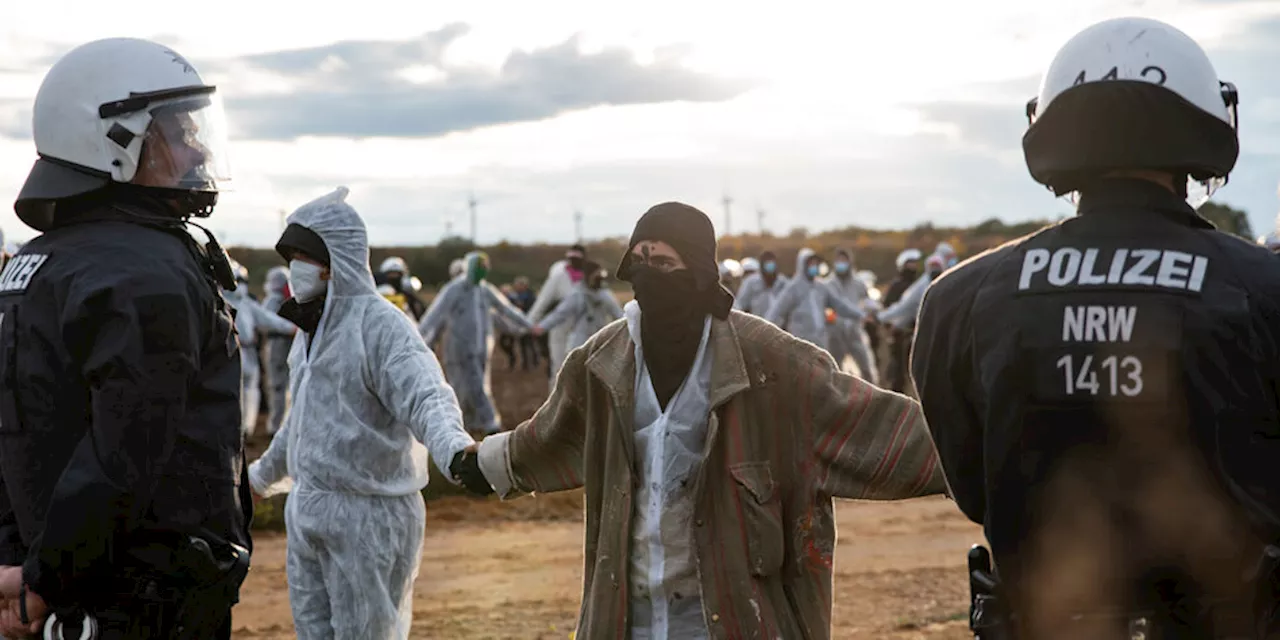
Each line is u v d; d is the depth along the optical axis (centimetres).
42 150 399
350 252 591
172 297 379
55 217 404
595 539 466
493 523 1288
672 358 446
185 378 380
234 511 403
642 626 450
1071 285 312
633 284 445
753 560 439
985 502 330
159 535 383
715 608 438
